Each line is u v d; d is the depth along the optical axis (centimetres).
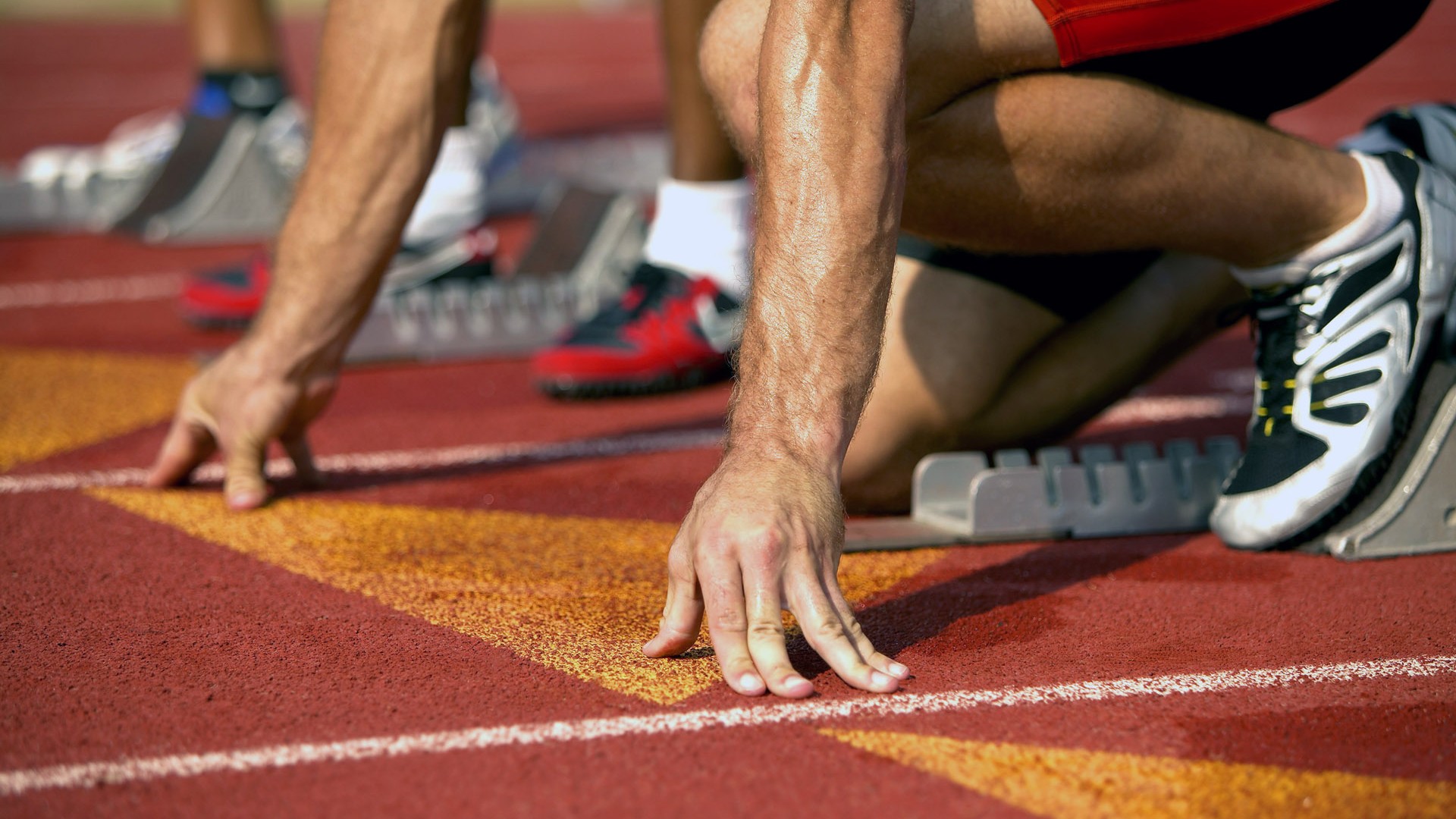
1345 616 307
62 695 266
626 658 282
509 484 433
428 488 427
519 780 229
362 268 387
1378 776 230
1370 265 333
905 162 262
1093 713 254
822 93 252
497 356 635
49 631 301
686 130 553
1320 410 336
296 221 385
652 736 244
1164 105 303
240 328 671
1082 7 287
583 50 2597
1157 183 309
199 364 600
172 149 934
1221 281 389
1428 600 316
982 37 286
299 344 391
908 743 241
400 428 510
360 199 378
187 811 221
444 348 623
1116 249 330
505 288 633
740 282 570
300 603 319
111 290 780
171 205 921
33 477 436
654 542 369
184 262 860
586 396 548
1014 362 380
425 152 378
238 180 927
